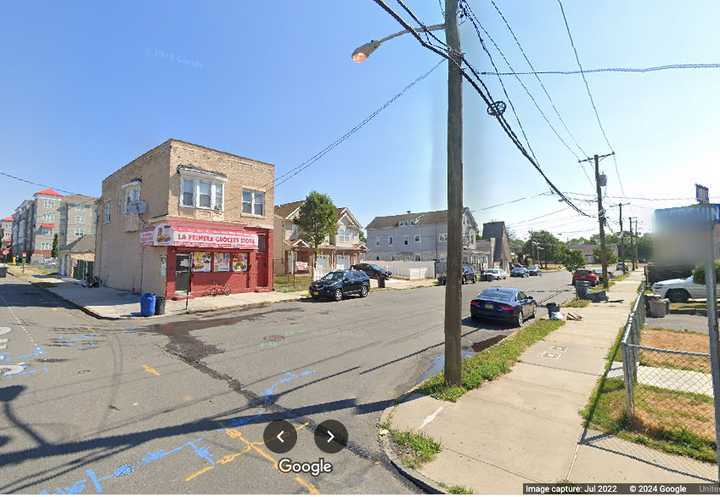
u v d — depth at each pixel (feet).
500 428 14.60
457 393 18.16
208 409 16.29
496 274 129.39
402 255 160.45
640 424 14.48
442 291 79.66
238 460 12.21
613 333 33.63
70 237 214.90
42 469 11.37
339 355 26.09
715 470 11.63
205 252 59.26
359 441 13.79
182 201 56.95
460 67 18.79
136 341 29.30
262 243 69.21
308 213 99.60
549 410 16.31
